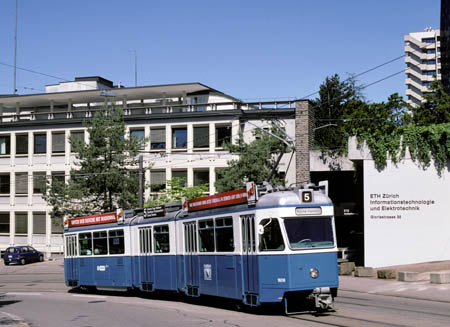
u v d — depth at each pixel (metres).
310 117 41.38
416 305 17.39
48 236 52.59
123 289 23.81
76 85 61.00
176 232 20.31
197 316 16.03
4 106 60.28
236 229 16.67
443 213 31.00
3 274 41.03
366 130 32.47
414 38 129.12
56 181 41.00
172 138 48.25
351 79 56.59
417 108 42.50
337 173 41.16
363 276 27.67
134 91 52.19
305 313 15.62
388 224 31.00
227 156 46.50
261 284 15.39
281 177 41.66
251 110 45.59
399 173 31.23
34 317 17.67
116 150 40.78
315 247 15.34
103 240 24.98
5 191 54.09
